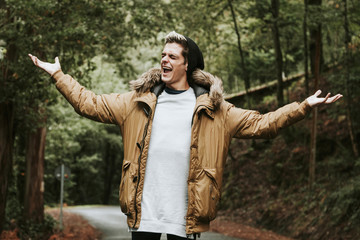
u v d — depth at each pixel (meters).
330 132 17.00
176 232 2.35
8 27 8.17
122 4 10.30
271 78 25.34
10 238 12.05
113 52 11.48
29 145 16.22
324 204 13.80
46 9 7.93
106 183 53.12
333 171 15.19
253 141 22.14
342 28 17.86
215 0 17.02
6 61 8.29
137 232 2.43
